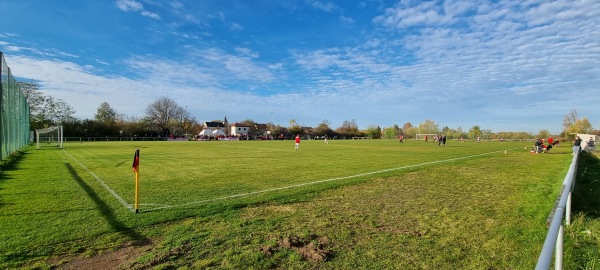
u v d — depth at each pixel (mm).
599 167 16516
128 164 16656
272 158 21094
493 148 37531
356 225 6070
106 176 12258
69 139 66312
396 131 116250
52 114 64875
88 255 4566
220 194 8922
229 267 4164
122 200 8016
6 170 13812
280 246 4922
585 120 76500
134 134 78625
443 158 21938
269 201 8078
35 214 6594
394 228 5883
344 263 4312
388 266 4219
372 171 14297
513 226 5918
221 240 5168
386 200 8297
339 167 15844
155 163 17406
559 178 12273
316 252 4641
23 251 4652
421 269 4125
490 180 11789
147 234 5461
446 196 8836
